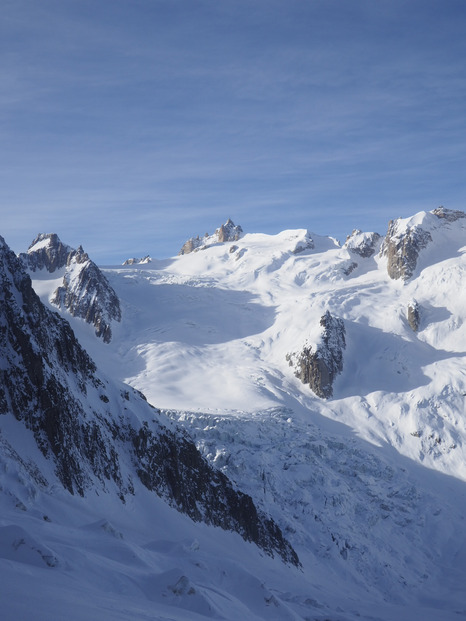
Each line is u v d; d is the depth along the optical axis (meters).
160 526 65.88
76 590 20.70
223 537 77.38
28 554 24.27
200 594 26.16
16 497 46.81
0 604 16.16
